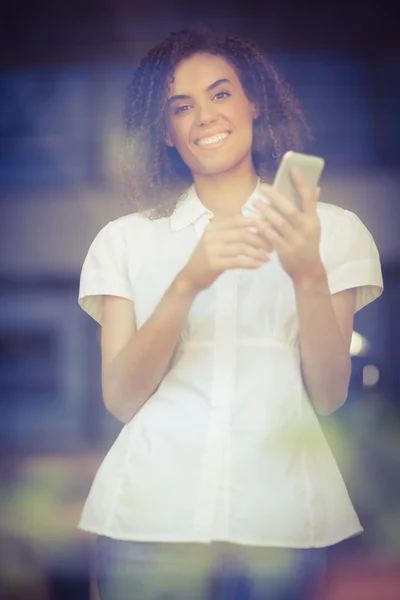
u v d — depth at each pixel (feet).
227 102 4.87
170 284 4.49
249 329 4.60
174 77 4.94
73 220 15.97
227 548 4.51
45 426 14.44
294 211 4.10
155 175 5.01
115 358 4.68
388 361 13.83
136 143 5.04
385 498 6.77
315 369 4.58
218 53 4.94
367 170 13.83
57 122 14.65
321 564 4.65
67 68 13.78
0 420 14.01
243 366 4.59
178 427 4.59
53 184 15.57
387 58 13.64
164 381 4.70
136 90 5.03
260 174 5.05
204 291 4.65
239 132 4.88
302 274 4.27
